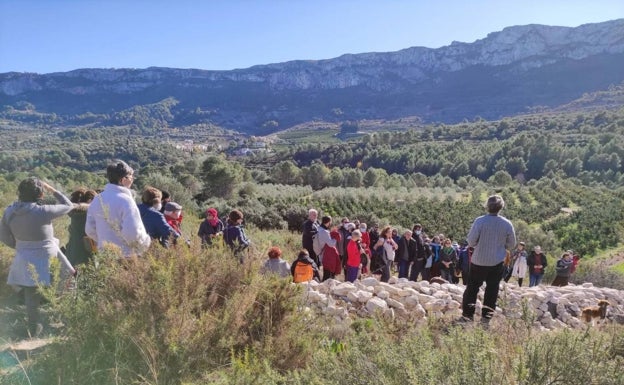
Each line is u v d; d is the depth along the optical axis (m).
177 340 2.53
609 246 32.53
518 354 2.07
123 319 2.55
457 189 62.62
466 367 1.93
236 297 2.90
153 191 4.42
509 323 2.38
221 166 38.94
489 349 2.03
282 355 2.87
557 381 1.96
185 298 2.69
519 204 46.72
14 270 3.56
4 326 3.50
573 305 7.24
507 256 4.98
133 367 2.46
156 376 2.31
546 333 2.29
